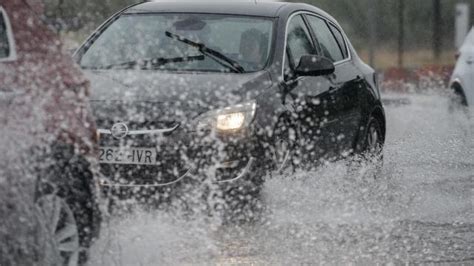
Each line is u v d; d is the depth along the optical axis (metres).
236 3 26.06
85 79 16.97
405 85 74.62
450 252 19.66
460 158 29.03
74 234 16.58
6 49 16.08
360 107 27.06
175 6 25.83
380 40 99.25
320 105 24.47
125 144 20.86
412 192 24.75
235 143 21.33
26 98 15.92
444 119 41.50
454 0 99.25
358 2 101.75
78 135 16.56
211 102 21.53
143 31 24.84
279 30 24.80
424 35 99.75
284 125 22.62
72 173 16.55
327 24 27.95
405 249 19.81
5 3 16.38
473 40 40.47
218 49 24.02
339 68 26.73
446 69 78.12
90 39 24.89
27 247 15.74
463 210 23.38
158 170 20.86
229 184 21.27
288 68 24.09
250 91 22.20
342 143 25.78
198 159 21.05
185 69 23.41
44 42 16.61
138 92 21.66
